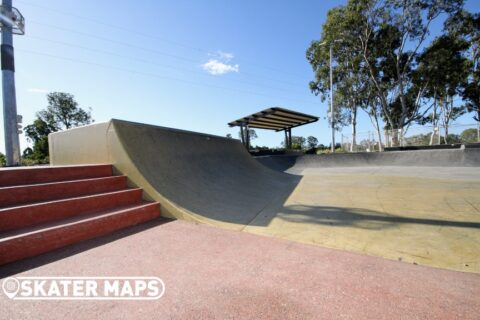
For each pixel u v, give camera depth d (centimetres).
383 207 408
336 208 413
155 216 335
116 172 382
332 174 961
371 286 170
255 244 250
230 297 156
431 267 201
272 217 363
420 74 1703
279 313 140
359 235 281
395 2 1658
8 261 197
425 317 137
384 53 1761
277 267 199
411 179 712
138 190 352
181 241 253
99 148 405
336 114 2255
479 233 279
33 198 265
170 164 456
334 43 1852
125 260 208
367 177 808
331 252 231
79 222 247
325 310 143
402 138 1728
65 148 473
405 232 289
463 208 381
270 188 630
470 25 1619
